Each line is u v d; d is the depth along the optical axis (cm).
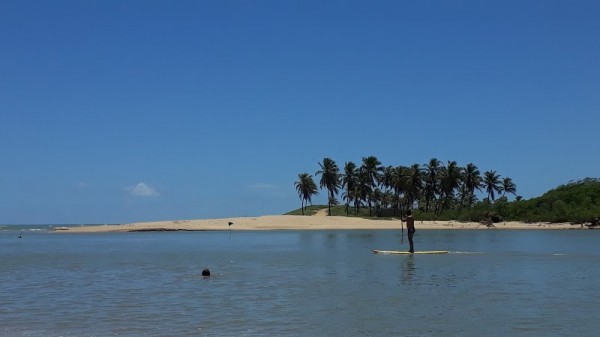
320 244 6344
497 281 2794
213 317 1875
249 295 2359
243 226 12044
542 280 2834
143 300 2250
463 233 9650
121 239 8481
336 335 1608
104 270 3528
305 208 18550
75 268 3684
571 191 14062
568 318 1825
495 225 12600
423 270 3338
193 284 2748
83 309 2055
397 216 15925
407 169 15388
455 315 1884
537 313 1912
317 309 2009
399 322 1777
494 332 1633
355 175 16000
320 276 3050
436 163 15675
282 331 1661
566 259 4106
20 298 2339
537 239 7394
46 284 2817
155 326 1744
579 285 2638
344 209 17812
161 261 4166
